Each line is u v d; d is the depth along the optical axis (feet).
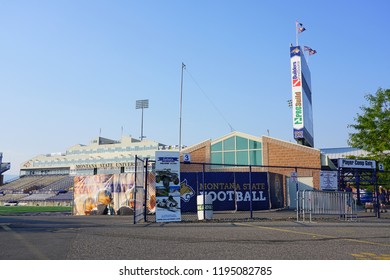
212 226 49.83
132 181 83.46
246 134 129.08
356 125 107.86
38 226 49.80
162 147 277.44
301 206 64.13
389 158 103.09
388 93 105.19
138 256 26.35
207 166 132.46
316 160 118.11
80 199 89.40
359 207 87.92
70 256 26.30
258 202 96.94
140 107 303.27
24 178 298.56
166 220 56.29
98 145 304.50
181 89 161.58
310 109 177.88
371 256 26.78
